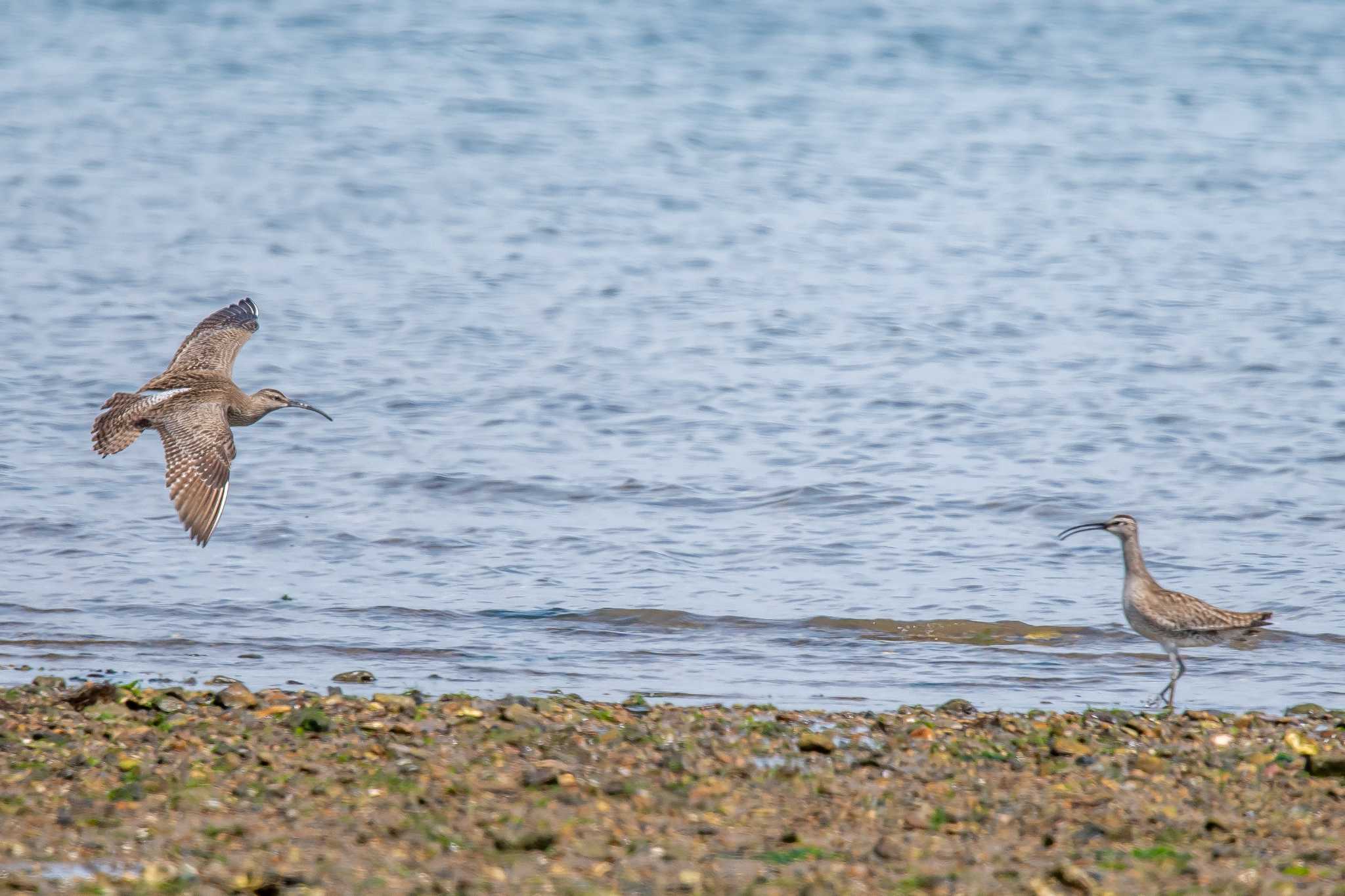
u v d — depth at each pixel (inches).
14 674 608.4
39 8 2257.6
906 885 383.9
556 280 1268.5
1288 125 1792.6
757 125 1772.9
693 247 1359.5
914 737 529.3
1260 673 652.7
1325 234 1403.8
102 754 481.1
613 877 387.2
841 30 2242.9
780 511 853.2
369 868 387.2
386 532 816.9
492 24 2237.9
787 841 421.1
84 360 1056.8
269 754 478.9
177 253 1304.1
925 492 878.4
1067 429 975.6
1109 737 537.3
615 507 856.9
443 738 510.0
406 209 1453.0
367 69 1983.3
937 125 1786.4
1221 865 405.7
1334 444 948.6
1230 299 1232.8
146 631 674.2
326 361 1077.8
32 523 809.5
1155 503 863.7
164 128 1694.1
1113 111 1855.3
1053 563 788.0
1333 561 783.1
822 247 1366.9
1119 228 1422.2
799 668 648.4
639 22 2263.8
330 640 669.9
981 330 1162.6
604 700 596.1
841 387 1047.6
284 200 1464.1
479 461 918.4
